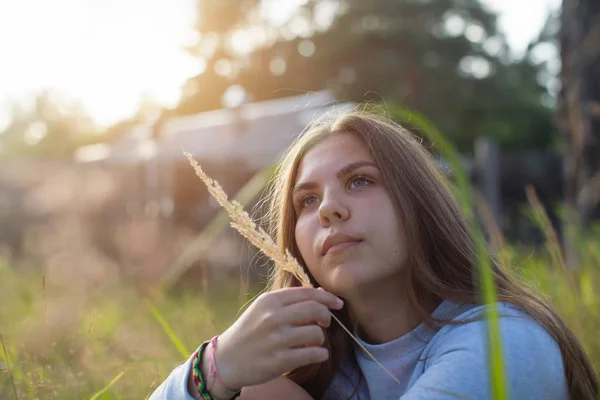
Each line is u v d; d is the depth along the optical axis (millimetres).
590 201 4609
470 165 10219
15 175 13734
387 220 1433
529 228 5289
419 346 1479
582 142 4754
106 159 12359
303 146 1615
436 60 23297
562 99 5109
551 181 11531
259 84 25719
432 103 22578
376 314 1532
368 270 1409
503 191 11750
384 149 1494
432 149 1910
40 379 1951
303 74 24250
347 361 1674
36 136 42188
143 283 7090
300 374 1688
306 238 1503
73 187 12664
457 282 1494
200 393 1369
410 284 1469
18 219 13250
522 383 1260
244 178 10312
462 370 1275
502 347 1272
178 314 3902
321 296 1305
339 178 1482
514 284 1547
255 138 10469
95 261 7723
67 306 3805
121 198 11828
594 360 2074
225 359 1342
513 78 25359
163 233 9570
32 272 6891
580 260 3594
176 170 10922
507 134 23734
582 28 4848
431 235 1495
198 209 10508
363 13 23219
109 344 2680
